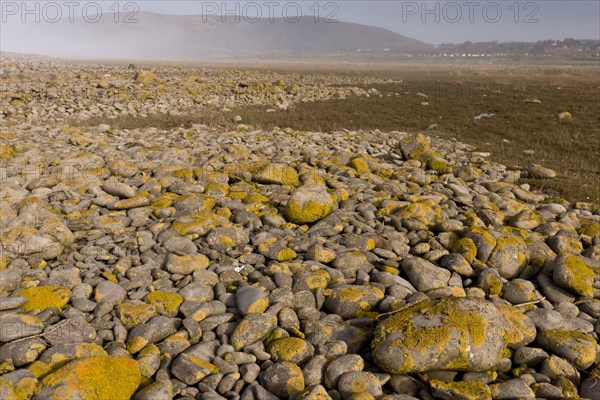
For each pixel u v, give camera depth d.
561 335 4.67
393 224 7.57
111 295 5.02
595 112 24.11
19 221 6.52
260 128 18.55
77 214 7.25
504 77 59.94
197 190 8.63
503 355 4.50
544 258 6.35
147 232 6.62
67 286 5.22
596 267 6.24
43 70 35.34
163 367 4.14
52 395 3.50
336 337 4.61
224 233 6.54
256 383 4.01
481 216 8.21
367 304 5.14
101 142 13.02
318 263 6.02
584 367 4.45
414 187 10.04
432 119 23.08
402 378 4.11
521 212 8.26
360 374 3.98
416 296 5.25
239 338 4.47
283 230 7.12
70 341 4.31
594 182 11.91
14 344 4.14
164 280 5.52
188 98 25.36
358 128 20.39
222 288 5.36
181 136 15.43
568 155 15.30
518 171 12.70
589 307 5.47
